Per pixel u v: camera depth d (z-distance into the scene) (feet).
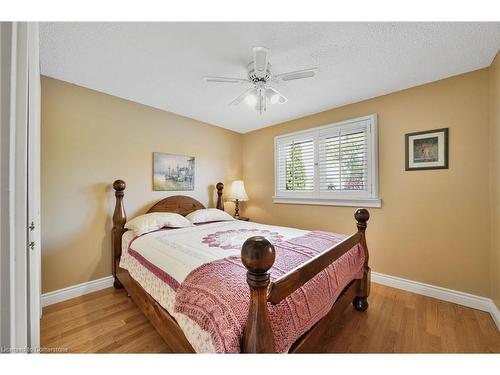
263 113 10.12
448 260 6.92
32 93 3.25
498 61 5.62
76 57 5.80
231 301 3.13
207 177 11.49
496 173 5.87
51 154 6.81
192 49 5.49
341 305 5.27
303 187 10.44
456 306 6.60
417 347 4.91
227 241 6.33
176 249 5.54
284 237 6.85
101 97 7.88
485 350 4.82
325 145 9.66
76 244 7.30
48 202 6.75
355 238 5.93
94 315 6.21
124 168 8.46
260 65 5.17
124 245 7.43
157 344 5.06
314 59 5.93
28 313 3.40
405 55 5.77
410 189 7.59
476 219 6.48
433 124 7.14
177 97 8.40
